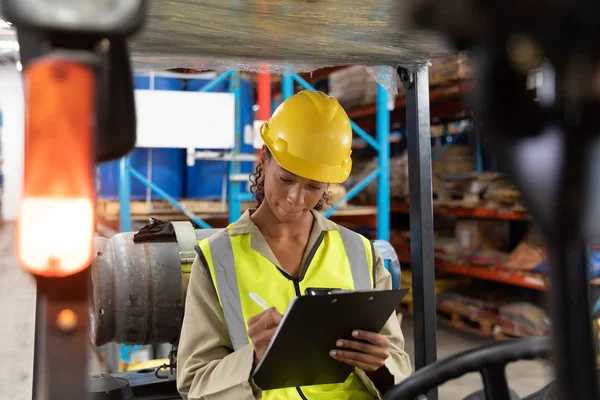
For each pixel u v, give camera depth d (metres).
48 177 0.46
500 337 4.56
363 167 5.46
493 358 0.89
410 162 1.84
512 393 1.07
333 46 1.62
